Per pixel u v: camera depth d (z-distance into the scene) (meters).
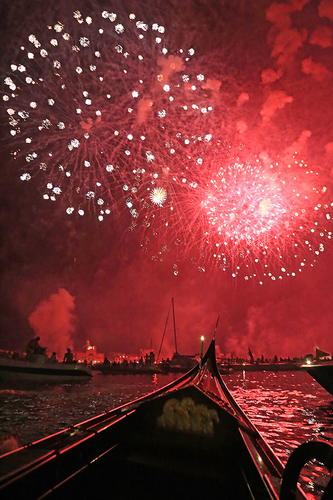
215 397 3.82
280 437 6.96
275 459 2.94
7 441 6.03
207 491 3.06
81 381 19.62
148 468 3.27
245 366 39.12
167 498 3.06
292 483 2.12
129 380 21.39
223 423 3.45
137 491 3.15
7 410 9.22
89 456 3.03
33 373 18.47
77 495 2.82
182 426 3.52
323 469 4.99
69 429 3.22
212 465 3.30
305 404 11.97
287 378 26.36
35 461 2.48
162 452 3.49
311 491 4.27
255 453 3.03
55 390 14.45
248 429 3.49
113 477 3.27
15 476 2.29
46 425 7.40
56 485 2.62
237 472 3.20
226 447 3.39
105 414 3.72
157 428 3.56
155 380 21.62
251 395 14.88
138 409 3.63
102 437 3.21
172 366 37.97
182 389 3.64
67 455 2.77
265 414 9.83
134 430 3.61
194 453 3.41
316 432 7.44
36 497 2.44
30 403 10.54
